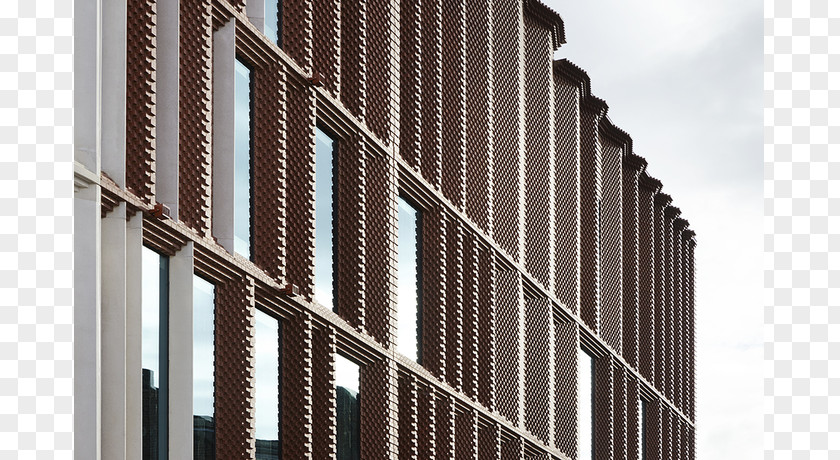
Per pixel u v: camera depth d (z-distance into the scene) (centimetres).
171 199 1698
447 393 3022
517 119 3747
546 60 4134
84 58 1502
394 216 2698
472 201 3366
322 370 2267
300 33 2227
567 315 4175
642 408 5353
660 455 5434
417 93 2917
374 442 2542
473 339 3250
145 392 1672
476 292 3294
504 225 3634
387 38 2723
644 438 5347
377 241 2625
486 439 3359
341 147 2495
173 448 1712
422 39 3056
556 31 4231
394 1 2792
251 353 1911
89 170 1478
